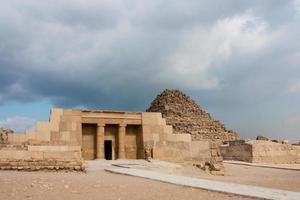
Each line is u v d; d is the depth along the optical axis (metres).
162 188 18.73
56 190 16.78
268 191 17.61
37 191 16.22
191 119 76.00
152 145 40.47
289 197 15.60
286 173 43.44
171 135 41.41
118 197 15.38
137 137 41.75
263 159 59.66
